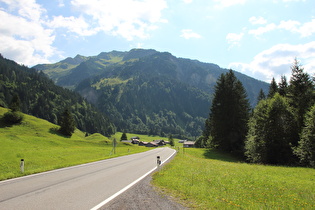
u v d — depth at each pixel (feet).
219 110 157.48
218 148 168.55
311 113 85.66
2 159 87.61
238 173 48.67
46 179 38.93
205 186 32.42
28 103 569.64
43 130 278.87
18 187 31.48
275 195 28.53
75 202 23.36
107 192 28.30
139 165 64.64
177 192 28.25
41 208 21.16
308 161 84.48
